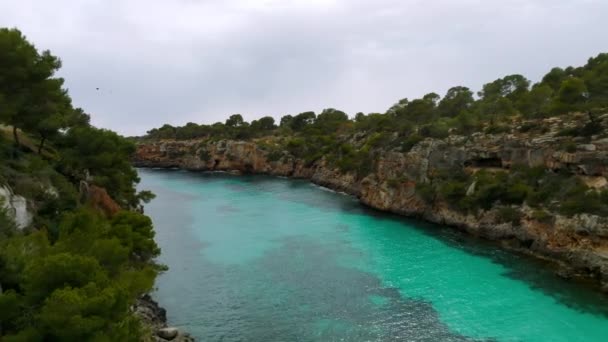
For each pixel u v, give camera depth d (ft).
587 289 159.33
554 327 132.77
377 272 186.70
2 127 207.00
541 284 166.50
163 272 191.52
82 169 201.67
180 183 516.32
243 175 586.04
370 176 346.95
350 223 284.61
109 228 137.49
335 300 157.28
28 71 160.97
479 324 136.05
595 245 171.32
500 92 454.81
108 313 69.05
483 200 237.45
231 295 163.94
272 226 282.36
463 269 187.01
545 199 206.39
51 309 62.69
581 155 197.67
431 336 129.08
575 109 256.73
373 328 134.82
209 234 263.70
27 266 74.79
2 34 154.30
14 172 136.98
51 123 174.40
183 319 143.74
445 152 290.97
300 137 601.62
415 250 218.38
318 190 434.71
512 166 241.96
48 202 137.08
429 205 281.95
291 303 155.43
